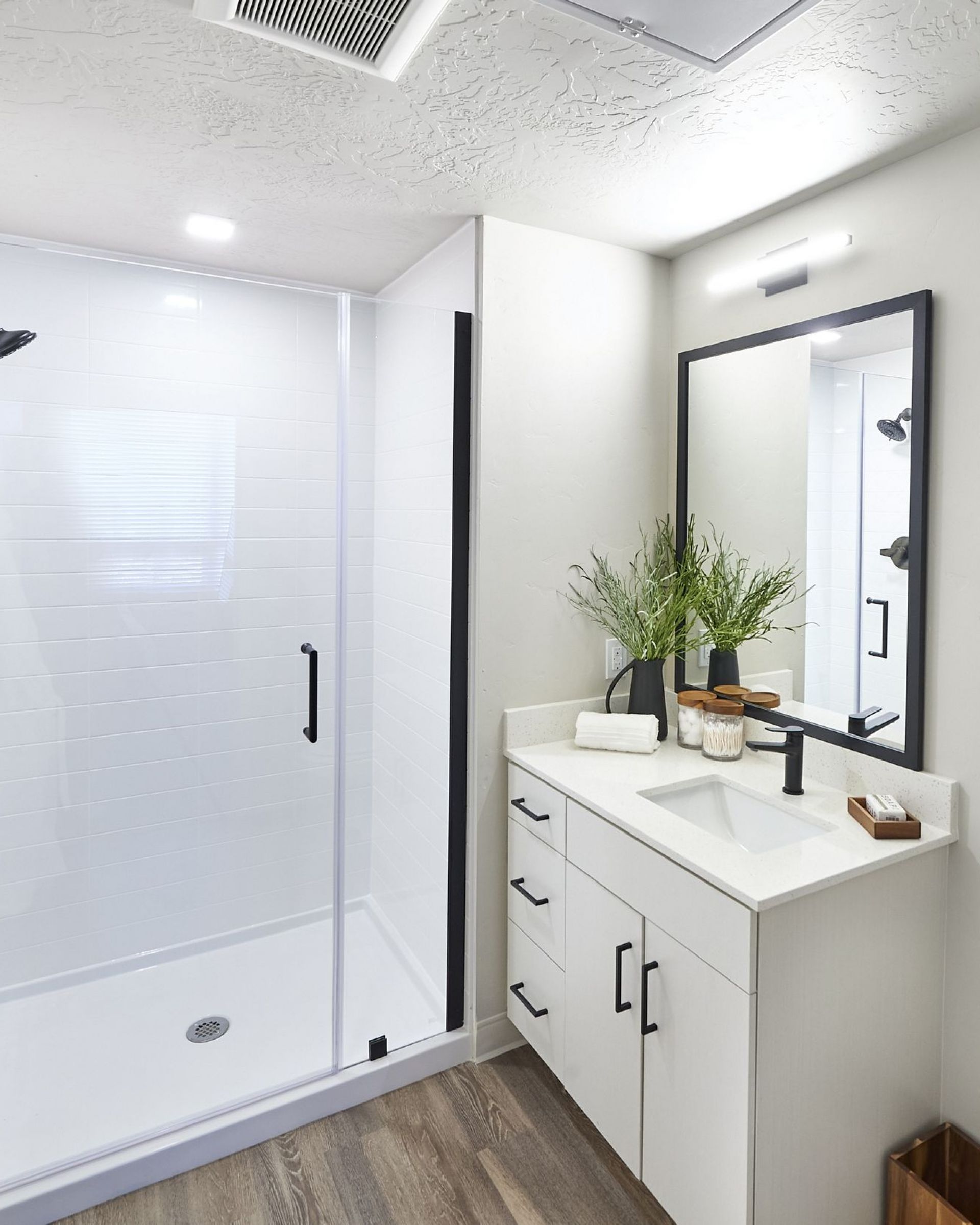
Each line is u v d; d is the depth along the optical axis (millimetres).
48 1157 1755
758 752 2027
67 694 1837
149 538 1854
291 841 2055
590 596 2283
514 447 2123
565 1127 1973
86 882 1896
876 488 1738
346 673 2066
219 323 1848
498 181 1823
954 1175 1648
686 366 2291
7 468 1722
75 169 1798
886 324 1702
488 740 2154
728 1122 1411
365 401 2010
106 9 1195
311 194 1920
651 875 1591
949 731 1630
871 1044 1549
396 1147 1902
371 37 1249
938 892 1627
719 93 1415
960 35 1223
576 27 1220
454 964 2230
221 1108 1908
